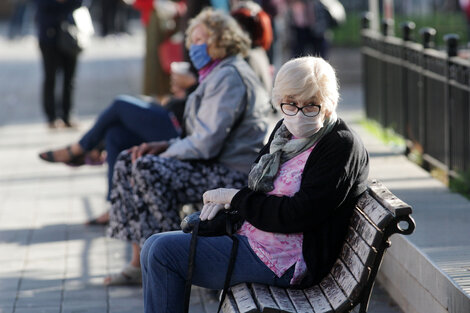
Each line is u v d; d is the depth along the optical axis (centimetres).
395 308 1117
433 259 966
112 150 1416
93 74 3912
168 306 871
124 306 1176
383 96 2014
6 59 4619
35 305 1184
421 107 1633
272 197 844
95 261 1388
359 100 2856
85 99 3266
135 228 1181
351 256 820
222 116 1145
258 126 1175
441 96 1527
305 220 827
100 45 5119
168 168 1155
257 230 867
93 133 1438
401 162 1605
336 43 3275
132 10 6688
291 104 829
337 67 3238
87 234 1547
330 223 841
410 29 1798
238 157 1168
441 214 1193
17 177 2050
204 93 1169
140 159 1160
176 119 1468
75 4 2598
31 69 4197
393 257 1125
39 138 2545
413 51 1714
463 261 952
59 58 2639
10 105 3186
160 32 2488
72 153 1459
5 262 1388
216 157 1168
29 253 1437
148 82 2514
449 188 1368
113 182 1211
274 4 2805
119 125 1424
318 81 823
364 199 830
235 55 1184
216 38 1164
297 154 848
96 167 2155
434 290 943
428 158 1605
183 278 877
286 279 857
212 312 1139
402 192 1349
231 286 879
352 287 791
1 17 7069
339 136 826
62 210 1725
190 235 883
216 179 1160
